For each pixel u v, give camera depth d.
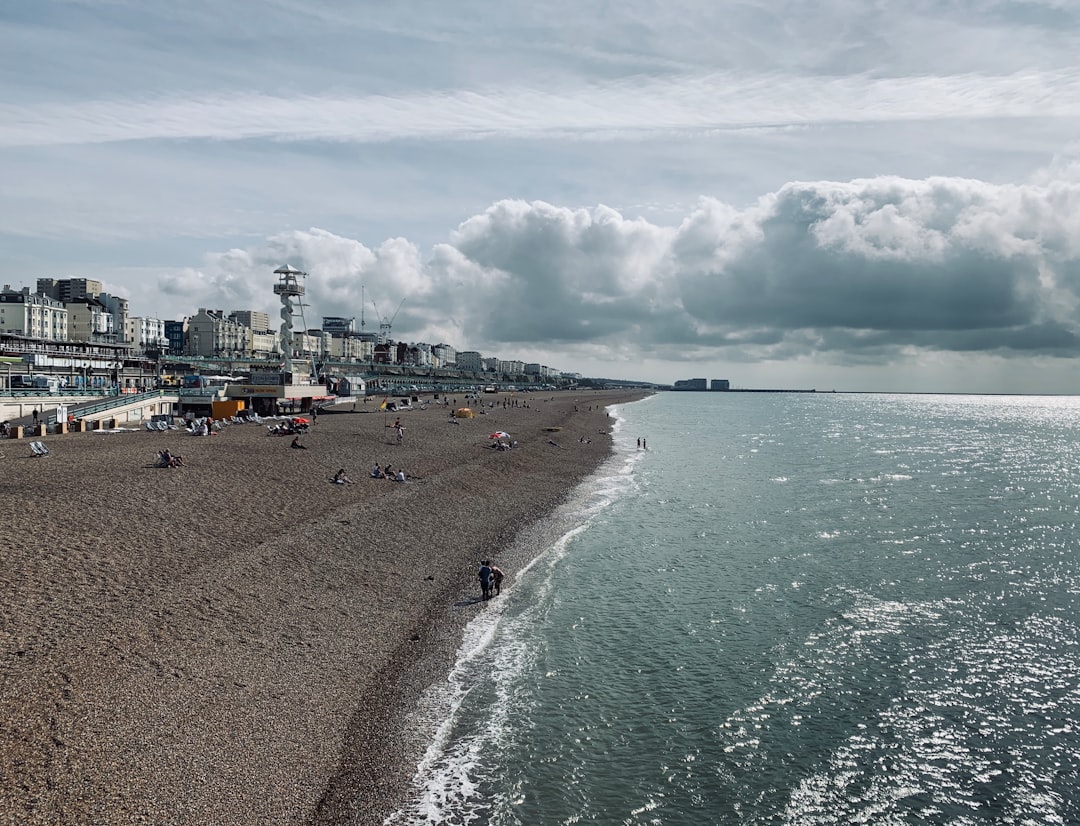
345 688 24.80
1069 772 22.30
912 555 46.06
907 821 19.97
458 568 39.41
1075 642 31.92
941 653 30.64
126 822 16.72
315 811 18.58
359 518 44.25
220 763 19.53
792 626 33.41
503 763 21.67
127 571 30.47
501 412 156.00
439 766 21.30
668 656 29.77
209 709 21.78
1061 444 133.25
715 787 21.12
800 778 21.72
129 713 20.70
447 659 28.30
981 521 57.03
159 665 23.50
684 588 38.50
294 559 35.28
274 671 24.80
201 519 39.34
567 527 51.84
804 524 55.22
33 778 17.47
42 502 38.44
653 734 23.78
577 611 34.47
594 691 26.45
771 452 112.12
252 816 17.88
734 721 24.81
